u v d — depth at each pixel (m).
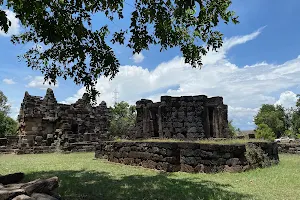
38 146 25.67
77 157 19.56
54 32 7.31
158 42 8.73
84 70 8.57
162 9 7.62
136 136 26.08
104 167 13.66
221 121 24.02
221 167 11.27
